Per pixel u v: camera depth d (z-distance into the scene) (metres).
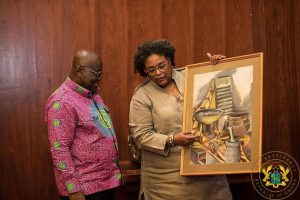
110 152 1.94
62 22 2.62
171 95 1.92
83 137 1.86
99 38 2.68
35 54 2.58
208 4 2.86
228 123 1.82
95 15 2.67
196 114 1.89
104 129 1.94
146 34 2.76
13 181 2.54
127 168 2.44
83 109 1.87
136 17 2.74
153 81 1.95
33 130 2.57
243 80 1.84
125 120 2.72
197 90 1.92
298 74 3.00
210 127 1.85
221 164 1.79
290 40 3.01
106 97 2.69
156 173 1.91
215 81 1.90
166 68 1.88
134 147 2.47
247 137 1.77
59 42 2.61
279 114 2.99
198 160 1.84
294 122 3.01
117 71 2.71
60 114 1.80
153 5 2.77
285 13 3.00
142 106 1.92
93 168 1.87
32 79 2.57
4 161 2.53
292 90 3.01
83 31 2.65
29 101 2.57
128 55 2.73
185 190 1.86
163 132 1.89
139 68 1.97
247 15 2.93
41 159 2.58
